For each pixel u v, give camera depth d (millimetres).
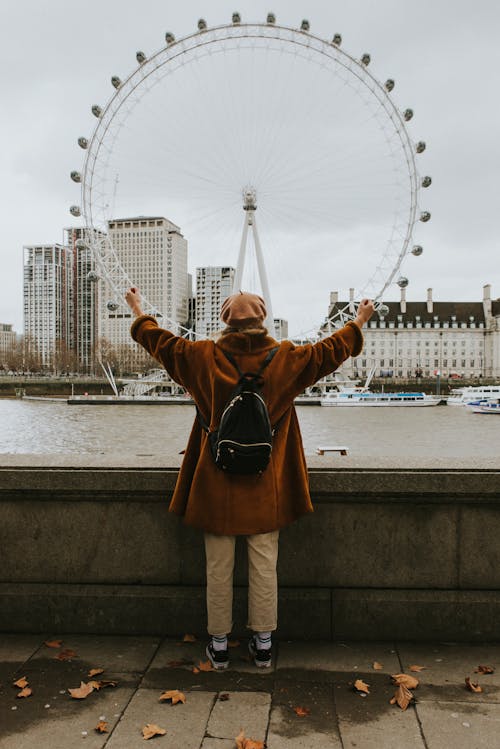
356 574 4391
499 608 4242
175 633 4336
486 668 3801
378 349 168875
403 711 3352
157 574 4457
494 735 3143
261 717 3293
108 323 181250
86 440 49469
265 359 3682
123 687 3613
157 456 4832
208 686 3623
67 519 4488
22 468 4492
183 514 3984
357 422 66125
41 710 3375
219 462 3516
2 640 4297
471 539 4344
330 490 4316
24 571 4512
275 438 3791
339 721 3260
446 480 4270
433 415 76938
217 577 3801
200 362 3703
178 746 3064
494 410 82000
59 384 136875
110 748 3049
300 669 3838
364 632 4277
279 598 4293
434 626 4258
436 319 170375
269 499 3730
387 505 4359
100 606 4371
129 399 97562
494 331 165625
